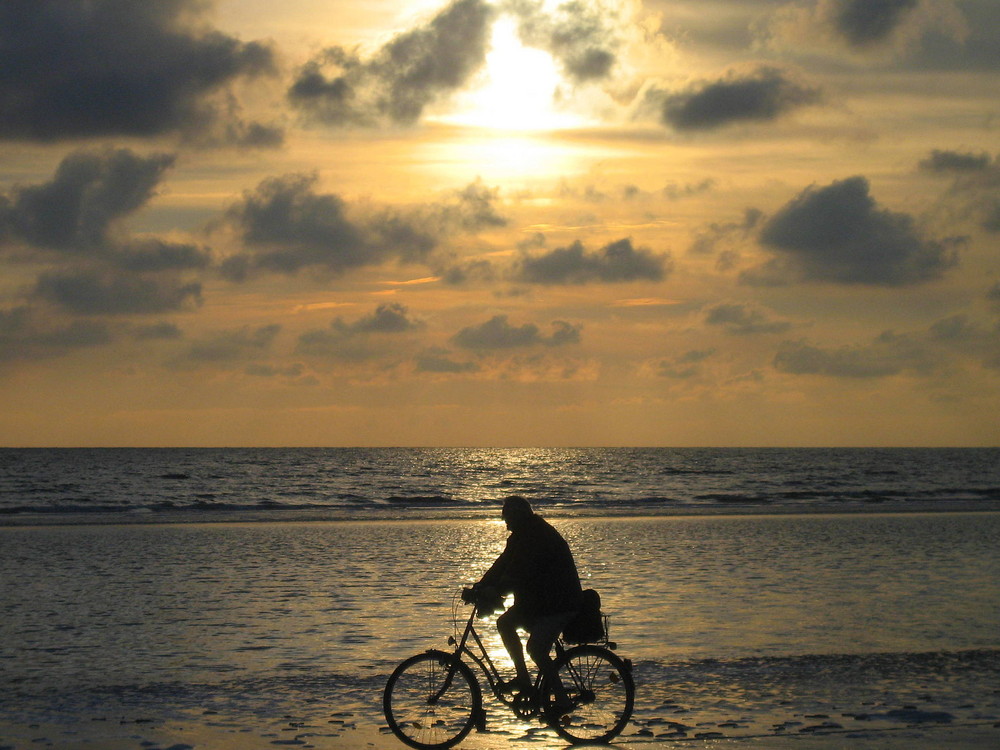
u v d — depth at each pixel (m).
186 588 23.75
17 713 11.46
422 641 16.67
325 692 12.59
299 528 44.75
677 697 12.10
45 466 147.38
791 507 61.00
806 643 16.19
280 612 19.89
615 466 157.25
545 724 10.61
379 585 24.31
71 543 36.72
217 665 14.80
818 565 28.27
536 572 10.27
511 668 14.25
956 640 16.48
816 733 10.20
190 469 137.12
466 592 10.34
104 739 10.18
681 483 101.94
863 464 167.50
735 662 14.29
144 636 17.28
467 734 10.20
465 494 83.00
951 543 35.53
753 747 9.62
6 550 33.97
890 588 23.11
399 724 10.20
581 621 10.34
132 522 48.75
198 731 10.54
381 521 49.81
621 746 9.81
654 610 19.70
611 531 42.06
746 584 23.86
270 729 10.64
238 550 33.97
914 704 11.63
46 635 17.44
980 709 11.34
